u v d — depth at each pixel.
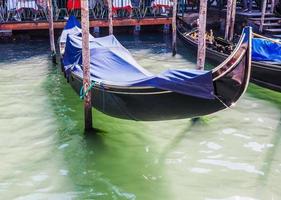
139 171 6.72
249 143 7.73
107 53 9.19
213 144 7.69
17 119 8.79
